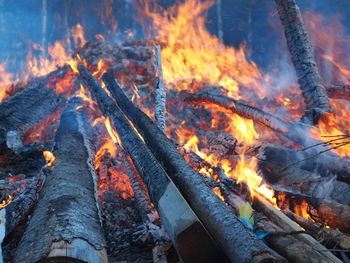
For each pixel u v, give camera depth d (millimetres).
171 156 2490
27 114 4637
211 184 2703
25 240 1807
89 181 2646
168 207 1779
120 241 2508
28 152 4098
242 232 1546
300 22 5102
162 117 4277
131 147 2787
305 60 4754
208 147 4137
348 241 1843
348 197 2541
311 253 1577
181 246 1604
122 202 3041
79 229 1845
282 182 3039
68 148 3191
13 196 2889
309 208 2441
